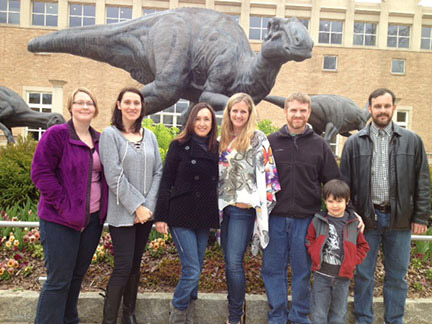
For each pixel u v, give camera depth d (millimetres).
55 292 2332
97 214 2533
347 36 23266
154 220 2658
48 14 22078
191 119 2656
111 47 6477
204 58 5355
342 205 2619
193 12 5680
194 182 2600
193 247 2602
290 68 22844
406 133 2729
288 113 2719
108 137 2463
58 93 21250
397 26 24094
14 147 5516
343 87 23062
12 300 3012
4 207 4914
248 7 22656
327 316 2707
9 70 21328
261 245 2574
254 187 2625
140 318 3006
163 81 5359
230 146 2682
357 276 2883
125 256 2504
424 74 23609
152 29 5883
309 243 2674
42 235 2342
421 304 3121
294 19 4633
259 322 3031
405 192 2691
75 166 2334
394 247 2805
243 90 5223
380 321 3078
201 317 3025
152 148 2660
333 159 2770
